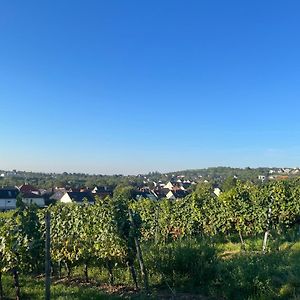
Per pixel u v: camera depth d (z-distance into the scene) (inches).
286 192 827.4
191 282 441.1
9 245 415.8
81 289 426.3
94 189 3380.9
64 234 519.2
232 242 750.5
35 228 464.4
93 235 494.0
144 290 422.9
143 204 871.1
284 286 373.7
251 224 769.6
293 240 665.6
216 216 820.6
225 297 387.2
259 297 370.9
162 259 471.8
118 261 463.5
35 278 511.8
